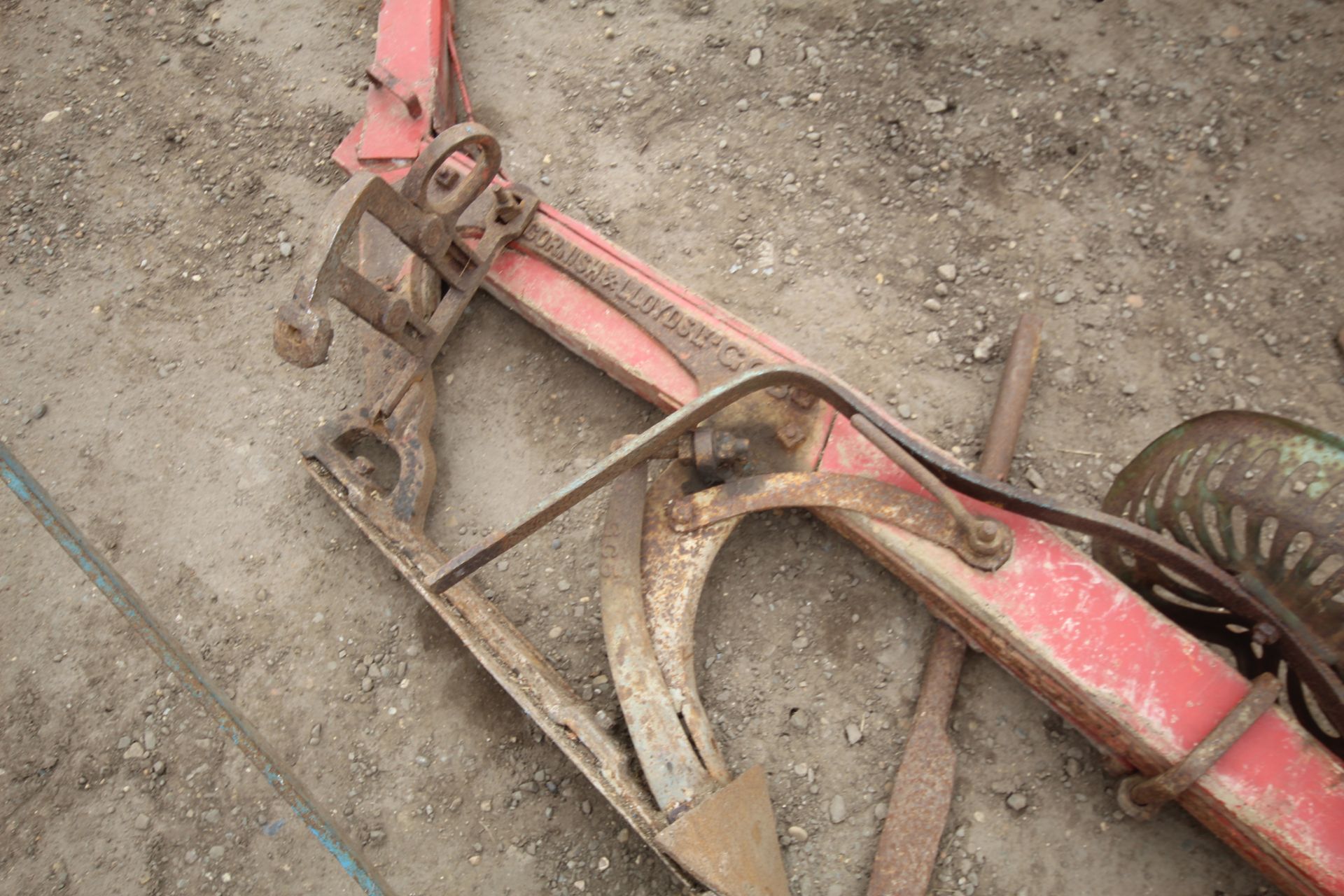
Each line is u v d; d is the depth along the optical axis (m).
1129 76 3.68
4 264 3.81
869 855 2.74
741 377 2.46
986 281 3.41
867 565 3.04
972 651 2.90
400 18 3.51
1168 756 2.28
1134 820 2.69
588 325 3.04
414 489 2.99
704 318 2.92
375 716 3.03
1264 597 2.34
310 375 3.50
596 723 2.52
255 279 3.68
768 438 2.81
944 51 3.82
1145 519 2.59
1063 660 2.38
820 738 2.87
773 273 3.49
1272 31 3.69
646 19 4.04
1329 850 2.15
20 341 3.67
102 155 3.98
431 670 3.06
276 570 3.24
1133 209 3.47
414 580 2.78
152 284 3.72
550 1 4.12
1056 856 2.69
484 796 2.91
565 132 3.83
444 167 3.21
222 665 3.13
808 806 2.81
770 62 3.88
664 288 2.99
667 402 2.93
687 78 3.89
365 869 2.15
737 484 2.71
